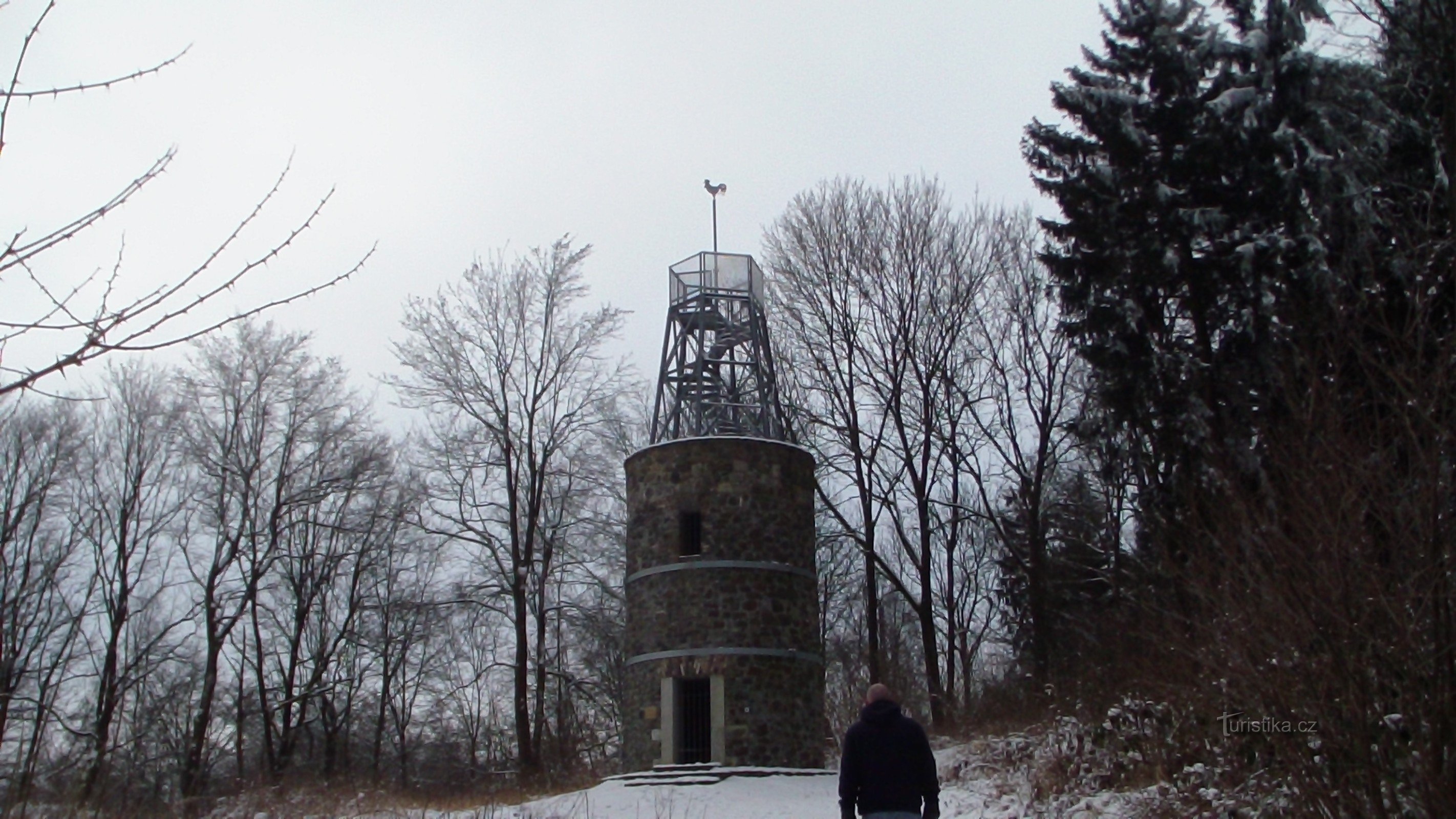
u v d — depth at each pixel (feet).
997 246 135.95
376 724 159.33
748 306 113.60
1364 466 32.58
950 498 143.33
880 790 33.60
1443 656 28.99
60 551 103.04
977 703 121.08
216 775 132.67
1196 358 82.58
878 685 35.19
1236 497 38.34
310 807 80.23
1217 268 85.15
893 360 135.23
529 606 139.64
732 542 100.73
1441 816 28.43
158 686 120.78
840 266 137.28
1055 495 136.15
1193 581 42.24
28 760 41.09
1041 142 96.84
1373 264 42.29
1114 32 94.84
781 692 98.73
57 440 110.73
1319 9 80.84
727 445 102.73
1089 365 103.19
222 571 119.96
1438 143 51.29
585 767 134.51
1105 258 90.22
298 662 132.77
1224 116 85.30
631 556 105.50
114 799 49.96
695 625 98.89
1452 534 29.35
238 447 126.41
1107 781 60.18
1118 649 68.49
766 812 80.23
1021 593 132.87
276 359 129.39
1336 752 31.83
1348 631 30.42
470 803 96.84
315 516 135.44
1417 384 31.63
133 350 18.38
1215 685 45.83
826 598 161.99
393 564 148.87
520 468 135.95
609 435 144.56
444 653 148.15
